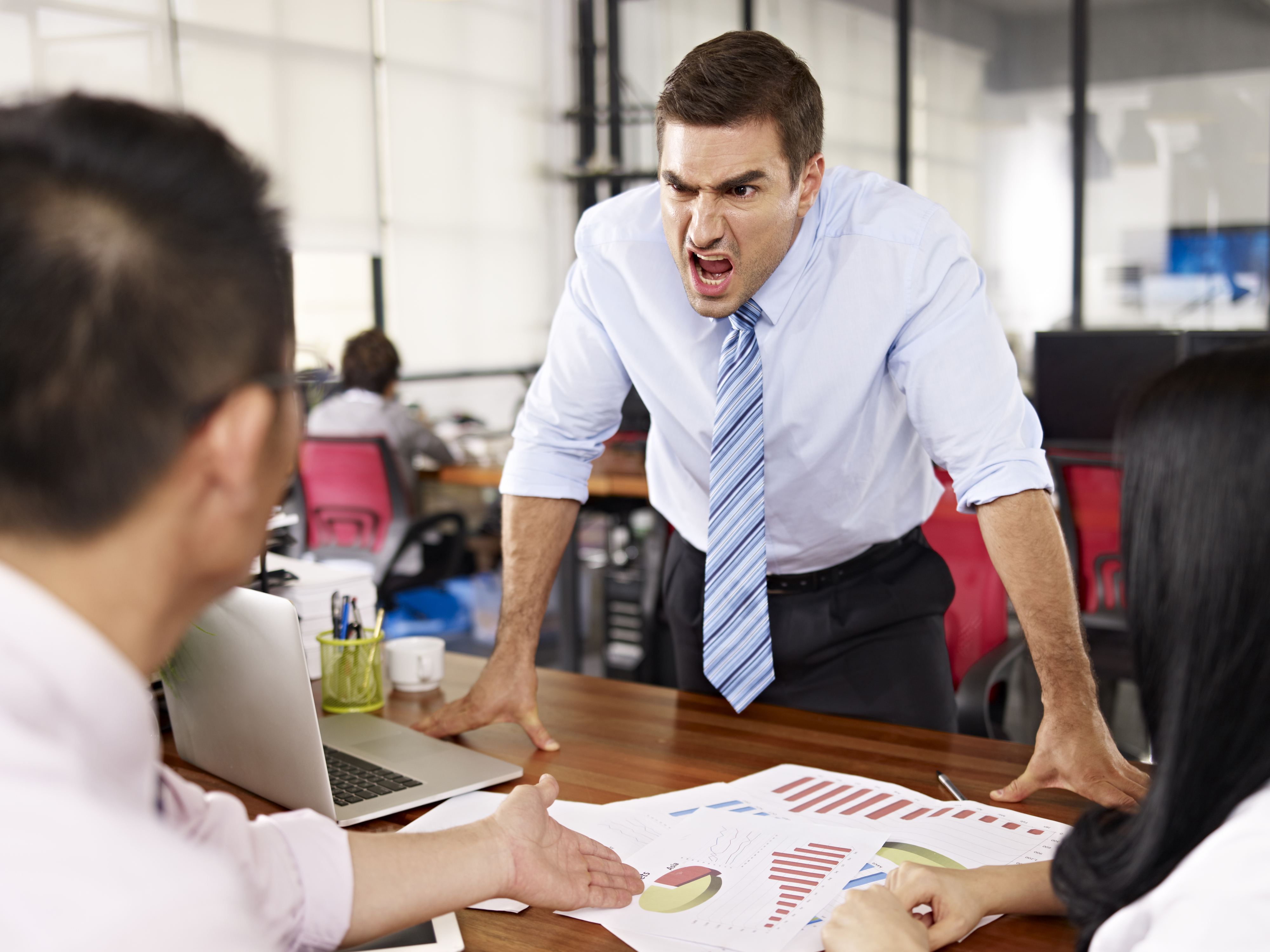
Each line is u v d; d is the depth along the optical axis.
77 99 0.48
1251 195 6.70
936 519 2.07
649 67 8.36
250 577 1.56
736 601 1.53
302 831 0.84
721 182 1.34
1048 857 1.04
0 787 0.37
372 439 4.06
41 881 0.36
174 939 0.36
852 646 1.70
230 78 6.08
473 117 7.84
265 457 0.51
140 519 0.46
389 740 1.39
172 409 0.45
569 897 0.96
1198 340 3.27
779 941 0.91
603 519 5.71
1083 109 7.01
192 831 0.73
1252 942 0.56
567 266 8.76
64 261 0.43
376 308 7.29
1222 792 0.62
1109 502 2.77
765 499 1.63
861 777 1.26
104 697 0.44
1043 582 1.33
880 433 1.64
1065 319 7.21
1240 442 0.61
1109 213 7.05
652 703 1.55
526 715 1.41
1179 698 0.63
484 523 5.04
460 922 0.97
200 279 0.46
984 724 1.72
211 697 1.21
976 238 7.41
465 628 4.65
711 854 1.06
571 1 8.52
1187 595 0.62
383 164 7.23
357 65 6.80
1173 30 6.76
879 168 7.56
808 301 1.53
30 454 0.43
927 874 0.94
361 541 4.23
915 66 7.41
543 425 1.67
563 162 8.63
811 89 1.40
